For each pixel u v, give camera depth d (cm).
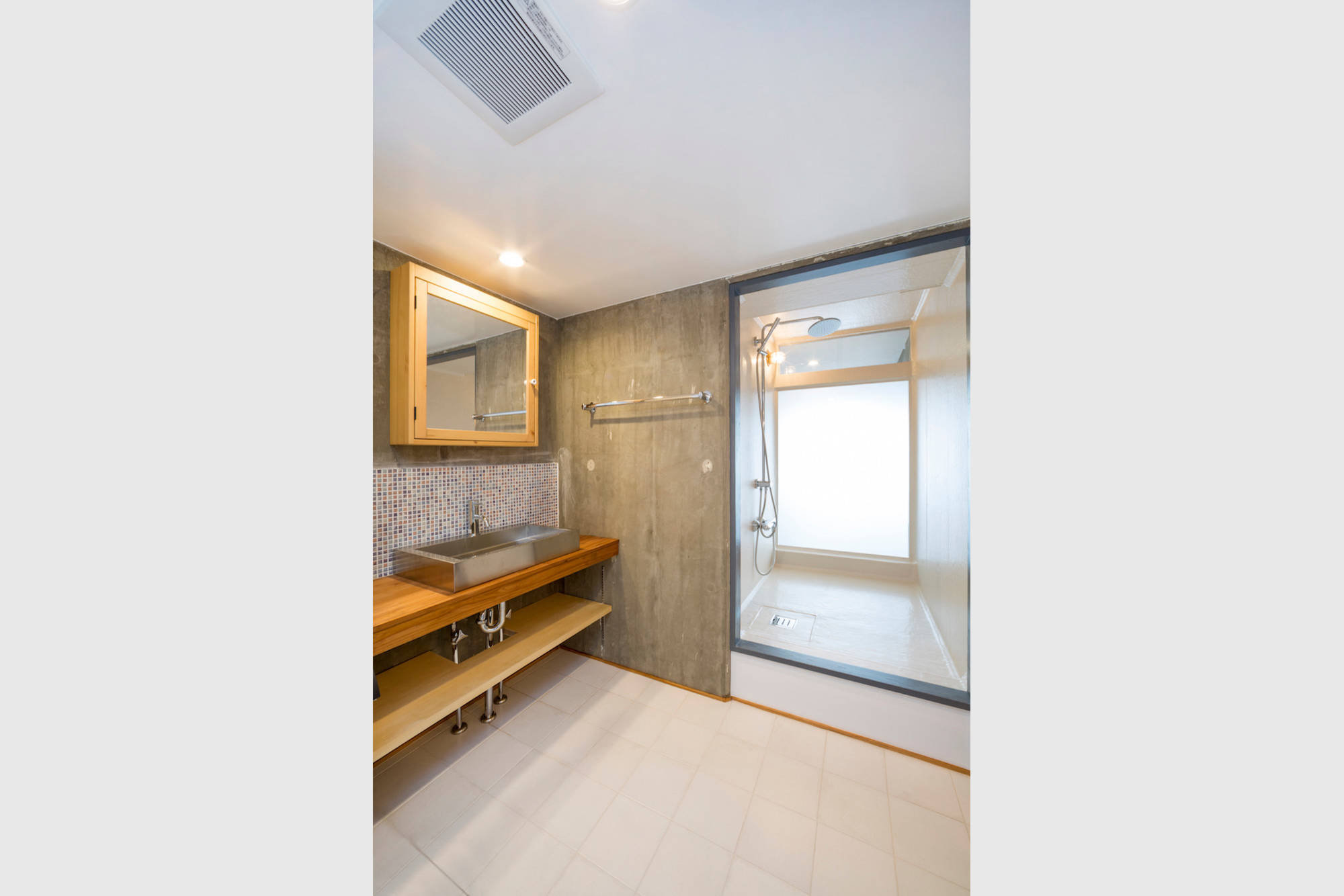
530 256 180
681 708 200
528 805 146
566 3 77
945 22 81
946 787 154
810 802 147
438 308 176
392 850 130
